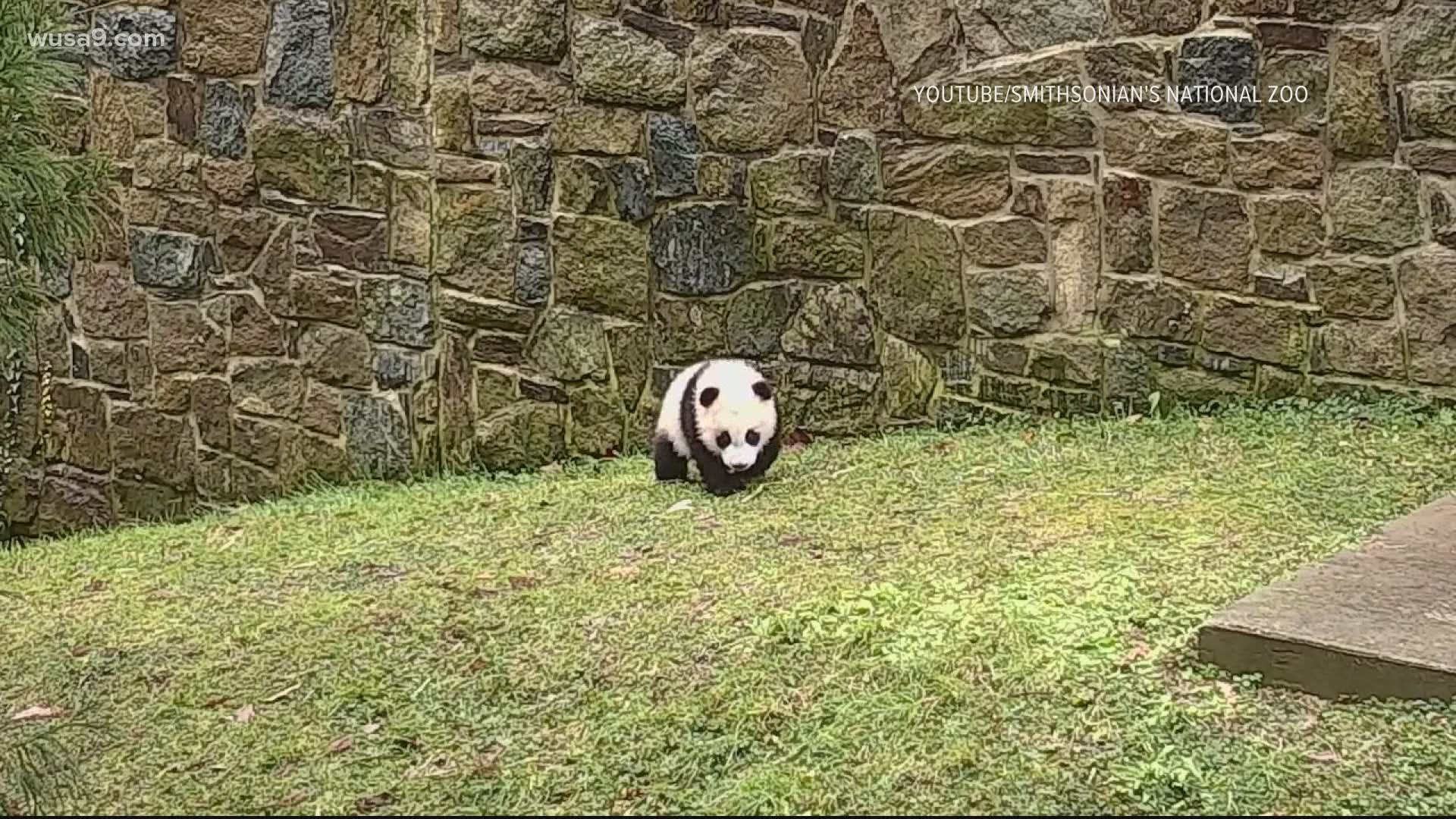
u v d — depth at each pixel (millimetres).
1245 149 6266
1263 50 6176
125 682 4273
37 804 3451
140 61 8172
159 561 5828
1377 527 4695
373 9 7559
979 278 6805
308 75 7777
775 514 5492
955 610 4211
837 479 5992
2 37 3596
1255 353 6398
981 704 3656
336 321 7965
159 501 8664
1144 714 3562
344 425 8031
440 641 4371
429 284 7699
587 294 7426
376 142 7676
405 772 3562
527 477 7102
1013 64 6586
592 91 7246
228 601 5059
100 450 8789
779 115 7016
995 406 6879
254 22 7859
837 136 6949
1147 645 3920
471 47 7395
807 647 4051
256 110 7941
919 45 6738
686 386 6078
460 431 7758
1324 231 6203
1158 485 5449
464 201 7551
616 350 7430
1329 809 3150
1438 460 5520
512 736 3709
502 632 4391
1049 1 6492
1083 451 6035
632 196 7281
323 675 4176
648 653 4113
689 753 3539
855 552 4902
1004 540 4891
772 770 3426
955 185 6777
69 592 5418
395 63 7559
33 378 8898
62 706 4133
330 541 5844
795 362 7195
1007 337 6812
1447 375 6082
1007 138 6652
